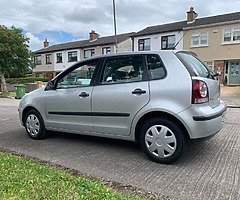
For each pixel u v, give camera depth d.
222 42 26.03
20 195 3.09
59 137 6.24
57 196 3.09
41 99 5.88
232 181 3.75
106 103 4.90
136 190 3.50
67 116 5.50
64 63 42.69
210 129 4.30
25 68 23.80
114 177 3.93
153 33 30.14
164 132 4.40
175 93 4.29
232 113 10.02
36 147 5.48
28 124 6.20
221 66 26.27
